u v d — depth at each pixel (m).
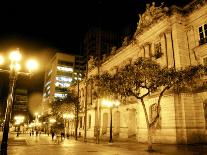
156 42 31.53
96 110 49.44
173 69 19.97
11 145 25.77
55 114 52.09
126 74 19.80
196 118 24.80
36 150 19.86
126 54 40.06
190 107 25.06
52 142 31.53
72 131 63.25
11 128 100.44
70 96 48.03
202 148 20.16
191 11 27.50
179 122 24.95
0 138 38.91
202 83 24.66
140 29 34.53
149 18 32.81
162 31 30.09
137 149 20.67
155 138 27.88
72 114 48.41
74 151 18.98
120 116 39.16
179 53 26.62
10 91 13.41
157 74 19.33
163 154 16.25
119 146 24.36
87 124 54.09
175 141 24.53
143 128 30.69
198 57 25.94
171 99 26.06
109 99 30.67
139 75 19.55
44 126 92.31
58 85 113.88
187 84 24.55
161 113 27.50
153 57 30.52
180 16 28.08
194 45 26.75
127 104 37.16
